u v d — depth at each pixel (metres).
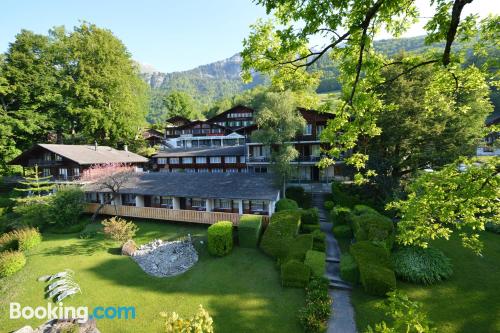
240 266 16.48
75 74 45.62
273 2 6.52
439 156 22.06
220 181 25.50
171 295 14.00
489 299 12.05
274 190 22.83
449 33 5.79
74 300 13.94
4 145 39.19
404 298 5.88
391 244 15.79
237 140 55.53
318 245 17.47
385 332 5.41
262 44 8.21
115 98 47.59
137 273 16.50
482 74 8.61
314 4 6.02
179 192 24.50
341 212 21.41
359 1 5.90
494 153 36.28
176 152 48.00
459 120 22.72
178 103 92.06
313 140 34.12
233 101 106.06
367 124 7.62
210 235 17.83
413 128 21.58
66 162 34.72
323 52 6.97
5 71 39.56
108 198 29.31
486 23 7.45
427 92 10.34
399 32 7.63
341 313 11.95
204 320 7.02
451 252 16.38
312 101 11.31
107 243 21.34
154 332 11.51
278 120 25.45
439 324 10.90
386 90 21.50
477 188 7.06
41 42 42.75
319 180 35.53
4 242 21.50
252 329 11.30
